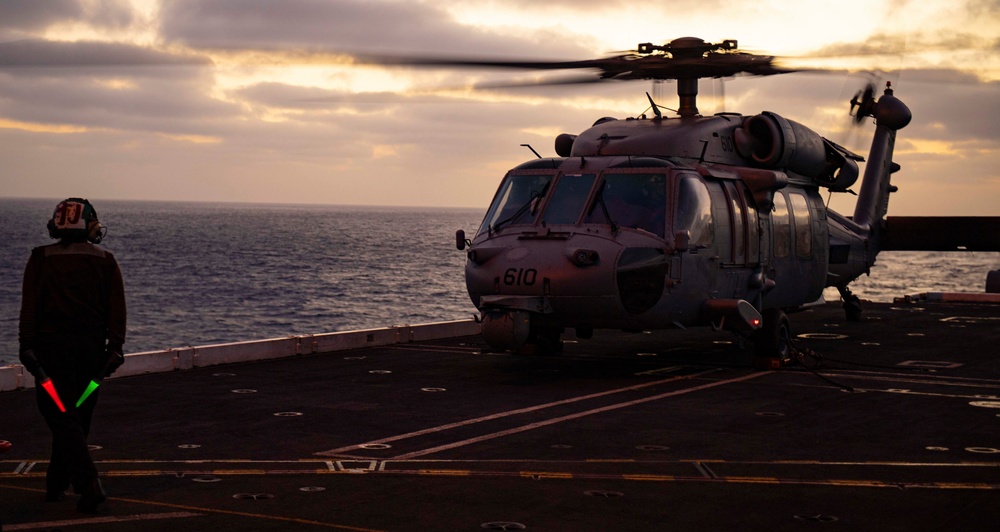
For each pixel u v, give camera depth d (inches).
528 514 263.0
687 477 306.8
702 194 550.6
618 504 273.7
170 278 3789.4
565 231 530.0
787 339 588.1
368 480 301.0
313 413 418.9
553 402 451.8
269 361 589.6
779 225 629.9
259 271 4237.2
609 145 585.9
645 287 511.8
